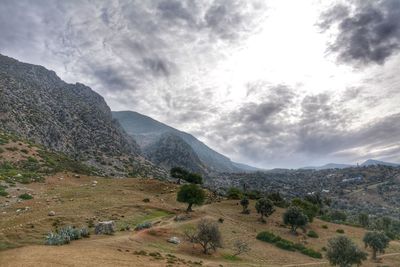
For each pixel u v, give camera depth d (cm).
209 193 13825
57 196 7988
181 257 5000
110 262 3750
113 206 7806
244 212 10662
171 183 12900
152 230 6288
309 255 7231
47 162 12325
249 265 5488
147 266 3850
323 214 15150
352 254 5772
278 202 13950
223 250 6300
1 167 9988
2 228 4897
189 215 8250
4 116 16575
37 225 5275
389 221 13312
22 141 13800
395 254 8119
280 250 7325
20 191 7919
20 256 3612
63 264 3409
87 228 5662
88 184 10638
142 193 10281
